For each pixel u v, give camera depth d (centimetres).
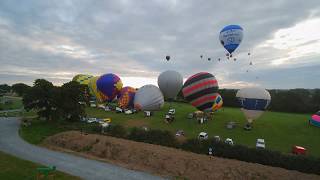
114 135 5144
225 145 4088
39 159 3872
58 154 4197
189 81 6425
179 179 3338
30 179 2952
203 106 6316
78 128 5791
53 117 6500
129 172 3491
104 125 5469
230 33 5969
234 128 5684
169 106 9406
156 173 3516
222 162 3638
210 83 6169
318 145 4581
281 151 4178
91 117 6969
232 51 6153
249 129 5512
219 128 5684
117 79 8894
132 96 8088
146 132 4866
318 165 3394
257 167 3450
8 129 6025
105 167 3644
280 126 5997
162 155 3894
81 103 7062
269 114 8462
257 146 4184
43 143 4866
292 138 5006
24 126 6262
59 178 3066
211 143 4200
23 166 3412
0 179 2905
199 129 5578
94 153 4328
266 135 5178
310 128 5841
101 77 8944
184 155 3891
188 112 7812
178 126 5856
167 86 8694
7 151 4219
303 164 3481
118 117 6981
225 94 10794
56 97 6469
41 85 6625
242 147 3969
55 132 5594
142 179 3256
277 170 3378
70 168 3528
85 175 3284
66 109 6488
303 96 9712
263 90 5403
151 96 7581
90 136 4934
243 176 3281
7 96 18762
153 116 7081
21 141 4941
